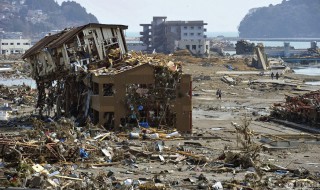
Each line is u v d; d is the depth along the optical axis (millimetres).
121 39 81500
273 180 42812
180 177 43219
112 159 49969
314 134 69625
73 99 79375
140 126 69188
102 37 79375
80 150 49625
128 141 60750
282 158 53750
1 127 71875
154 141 61969
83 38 78625
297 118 81812
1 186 36750
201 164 49594
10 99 112125
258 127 78188
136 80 70000
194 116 91938
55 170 42750
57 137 56688
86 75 74625
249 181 41750
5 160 46188
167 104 70438
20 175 39344
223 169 46688
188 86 70812
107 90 71188
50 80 84062
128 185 38469
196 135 68062
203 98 121375
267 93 131625
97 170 45188
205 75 174625
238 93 132250
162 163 49750
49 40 91562
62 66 80938
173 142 62031
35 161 46719
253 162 48312
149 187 38344
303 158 54000
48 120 78312
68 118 74125
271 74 173750
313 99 82312
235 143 61844
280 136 67062
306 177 44562
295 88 138750
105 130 66312
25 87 131250
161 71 70438
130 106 69875
